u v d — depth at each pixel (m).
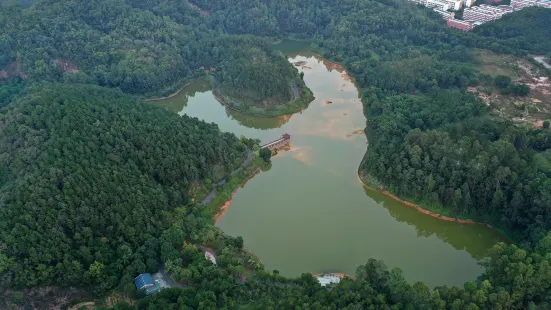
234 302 118.75
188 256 138.12
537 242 134.00
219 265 138.25
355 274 137.75
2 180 155.62
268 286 128.12
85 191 145.38
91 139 164.38
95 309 118.44
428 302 117.31
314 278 129.62
